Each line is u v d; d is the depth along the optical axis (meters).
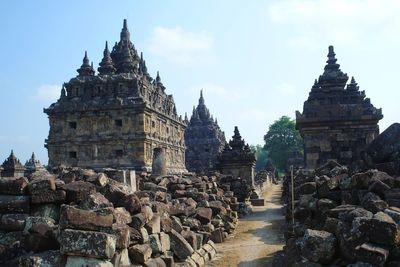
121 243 8.62
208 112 107.94
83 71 66.12
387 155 15.44
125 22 75.19
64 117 63.19
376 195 10.80
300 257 9.05
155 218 11.21
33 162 72.56
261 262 13.20
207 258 13.62
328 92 29.11
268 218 26.17
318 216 12.37
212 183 27.11
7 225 9.38
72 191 9.90
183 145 82.44
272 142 111.44
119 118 60.94
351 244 8.02
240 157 42.72
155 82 78.56
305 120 28.48
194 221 15.52
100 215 8.61
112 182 12.51
